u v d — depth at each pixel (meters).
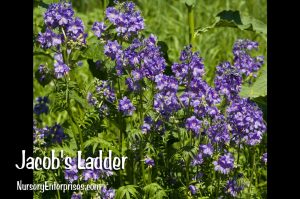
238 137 6.33
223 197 6.33
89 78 9.38
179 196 6.37
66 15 6.05
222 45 10.30
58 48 6.17
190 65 5.98
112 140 6.50
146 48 6.10
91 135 6.47
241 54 7.40
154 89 6.23
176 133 6.46
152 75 6.10
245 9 11.51
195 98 5.98
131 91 6.24
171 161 6.52
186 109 6.06
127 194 5.98
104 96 6.38
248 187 6.53
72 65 6.35
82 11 12.15
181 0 6.99
